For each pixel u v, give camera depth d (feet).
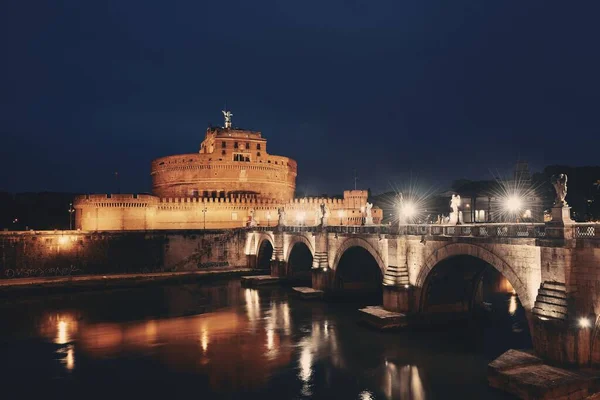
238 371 123.54
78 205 361.51
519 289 111.04
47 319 189.88
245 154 456.86
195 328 171.12
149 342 153.28
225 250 342.85
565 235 97.96
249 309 204.33
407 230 157.99
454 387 107.34
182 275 291.79
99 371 125.90
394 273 160.04
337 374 119.14
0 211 440.04
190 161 448.65
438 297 157.48
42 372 125.80
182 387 113.39
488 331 153.69
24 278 274.77
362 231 189.78
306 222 420.36
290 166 499.51
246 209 402.93
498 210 357.00
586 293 96.27
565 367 98.07
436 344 140.05
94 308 211.82
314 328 165.68
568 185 339.57
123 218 358.64
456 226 135.64
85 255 299.99
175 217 383.24
